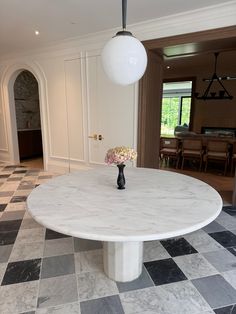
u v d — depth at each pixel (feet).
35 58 15.44
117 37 5.59
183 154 18.16
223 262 6.77
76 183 6.67
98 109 13.61
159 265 6.62
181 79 26.13
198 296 5.49
